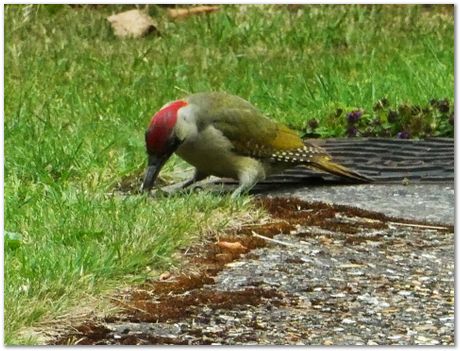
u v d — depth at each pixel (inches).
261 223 426.3
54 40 697.6
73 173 497.7
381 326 334.3
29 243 385.1
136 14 739.4
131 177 502.9
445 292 361.7
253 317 339.0
